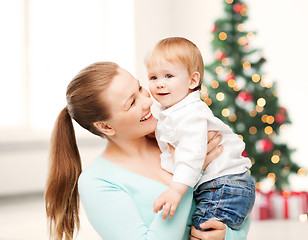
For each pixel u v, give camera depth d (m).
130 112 1.60
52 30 5.99
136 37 6.46
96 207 1.56
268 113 4.73
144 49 6.55
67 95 1.69
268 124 4.73
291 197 4.65
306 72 5.56
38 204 5.41
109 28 6.36
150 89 1.76
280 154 4.76
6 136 5.69
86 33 6.20
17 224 4.45
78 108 1.64
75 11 6.12
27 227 4.31
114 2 6.37
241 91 4.73
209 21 6.55
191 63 1.72
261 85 4.77
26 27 5.87
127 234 1.51
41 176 5.89
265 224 4.40
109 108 1.60
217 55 4.82
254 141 4.68
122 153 1.71
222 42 4.79
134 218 1.53
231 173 1.68
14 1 5.80
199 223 1.65
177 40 1.76
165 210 1.47
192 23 6.77
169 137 1.66
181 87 1.71
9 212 5.01
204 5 6.61
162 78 1.73
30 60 5.91
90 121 1.66
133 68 6.42
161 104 1.75
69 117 1.82
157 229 1.50
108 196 1.56
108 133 1.66
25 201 5.57
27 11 5.87
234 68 4.75
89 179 1.62
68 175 1.79
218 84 4.71
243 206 1.66
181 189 1.51
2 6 5.75
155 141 1.84
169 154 1.71
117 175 1.63
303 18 5.57
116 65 1.68
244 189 1.67
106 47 6.34
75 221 1.84
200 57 1.78
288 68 5.68
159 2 6.77
